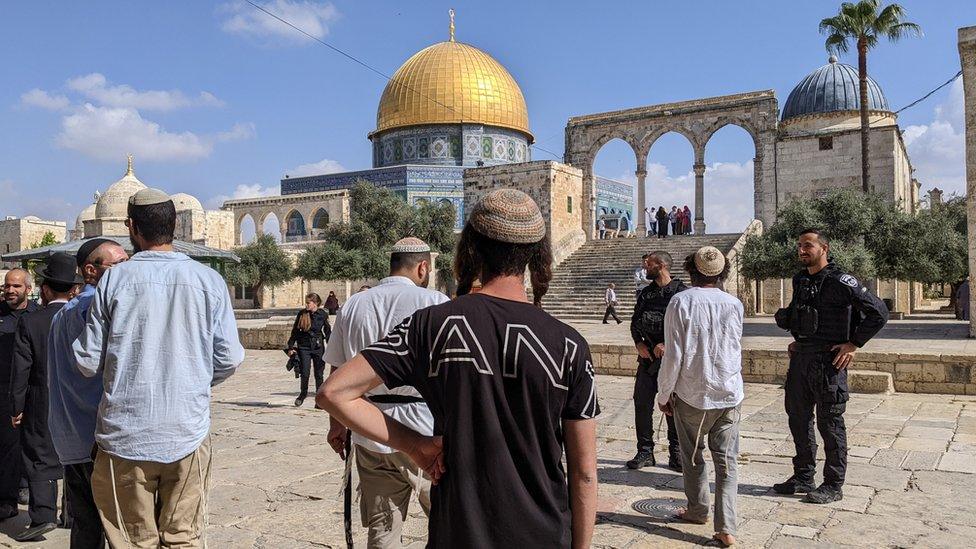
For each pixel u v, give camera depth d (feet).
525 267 7.75
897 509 19.44
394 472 13.43
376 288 13.87
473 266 7.73
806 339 20.29
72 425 13.34
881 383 38.37
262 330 71.51
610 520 18.75
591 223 143.23
